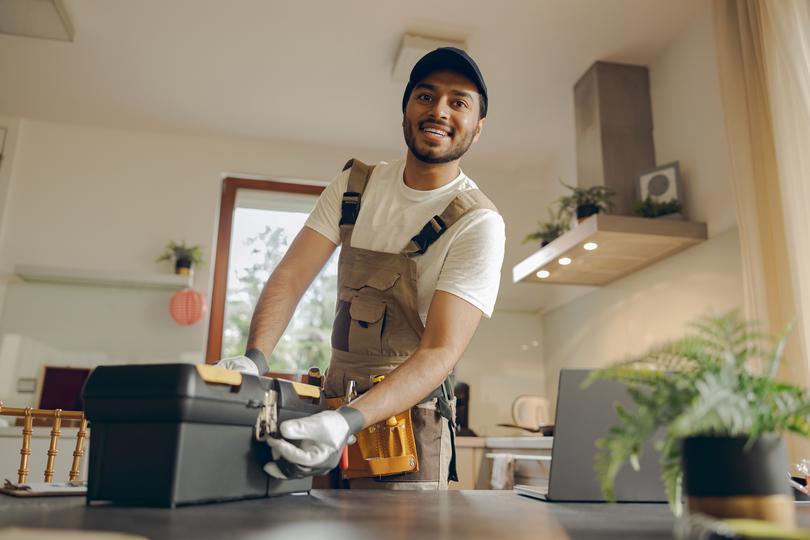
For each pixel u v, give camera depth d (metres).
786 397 0.55
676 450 0.60
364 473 1.32
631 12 3.08
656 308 3.20
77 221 4.08
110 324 3.94
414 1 3.04
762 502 0.52
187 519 0.62
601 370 0.60
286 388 0.89
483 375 4.34
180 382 0.70
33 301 3.90
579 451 0.93
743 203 2.39
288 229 4.42
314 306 4.27
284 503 0.81
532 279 3.62
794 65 2.17
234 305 4.22
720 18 2.61
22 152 4.12
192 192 4.25
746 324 0.58
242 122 4.17
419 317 1.39
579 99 3.61
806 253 2.12
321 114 4.06
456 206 1.39
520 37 3.27
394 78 3.51
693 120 3.09
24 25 3.18
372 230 1.46
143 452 0.72
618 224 2.79
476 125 1.45
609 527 0.65
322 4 3.06
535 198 4.69
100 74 3.66
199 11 3.13
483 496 1.01
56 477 3.00
